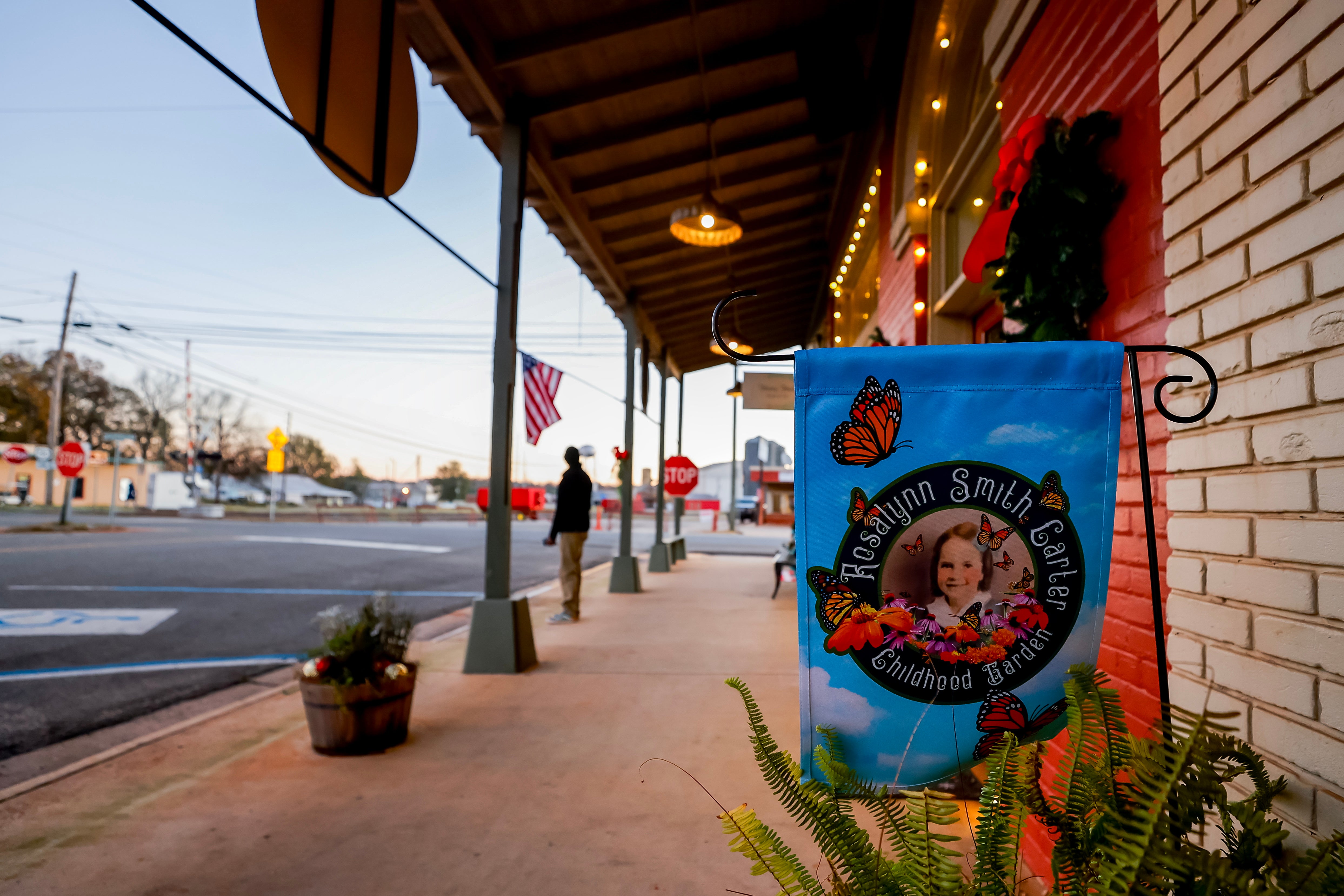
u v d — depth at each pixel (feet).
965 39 13.80
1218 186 4.70
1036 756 3.75
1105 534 3.78
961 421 3.84
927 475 3.84
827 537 3.91
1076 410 3.81
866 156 21.45
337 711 10.55
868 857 3.67
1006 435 3.82
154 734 11.76
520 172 16.63
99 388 157.79
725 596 28.76
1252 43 4.33
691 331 40.40
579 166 20.81
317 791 9.42
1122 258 6.43
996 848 3.59
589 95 16.89
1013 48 9.26
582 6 14.69
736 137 20.77
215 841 8.03
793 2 15.80
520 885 7.11
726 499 208.03
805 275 33.53
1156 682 5.57
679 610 24.76
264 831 8.29
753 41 16.70
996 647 3.79
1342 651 3.60
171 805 9.00
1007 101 9.79
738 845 4.00
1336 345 3.68
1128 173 6.36
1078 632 3.79
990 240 8.11
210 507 144.56
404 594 29.76
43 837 8.11
